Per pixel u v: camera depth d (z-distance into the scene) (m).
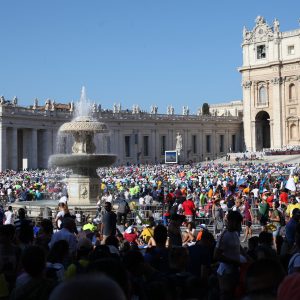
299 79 113.75
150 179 54.03
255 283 5.10
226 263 10.30
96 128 32.28
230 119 127.75
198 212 29.47
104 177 58.47
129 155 110.94
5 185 47.12
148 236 19.34
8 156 90.69
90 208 30.19
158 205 32.12
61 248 9.90
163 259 10.73
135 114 111.44
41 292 6.87
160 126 115.62
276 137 117.75
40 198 40.50
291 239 13.79
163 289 6.57
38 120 94.81
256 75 120.94
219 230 25.25
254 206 30.11
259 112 121.56
